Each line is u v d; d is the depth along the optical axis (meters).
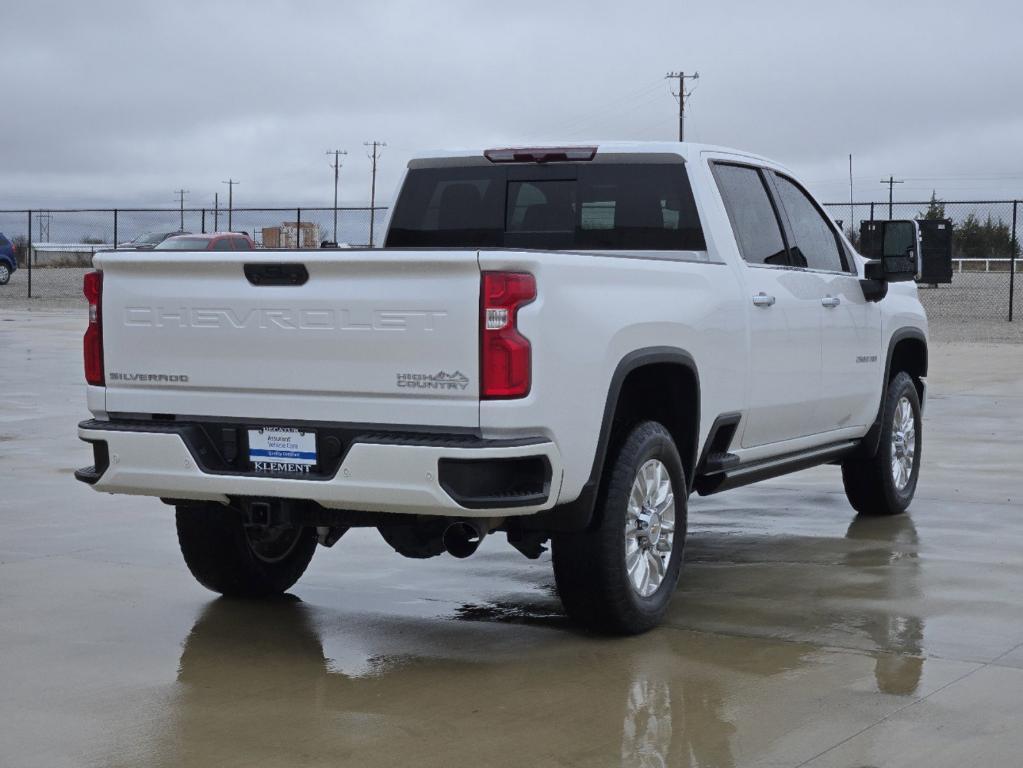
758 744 4.36
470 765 4.18
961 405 14.45
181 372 5.46
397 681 5.07
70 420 13.04
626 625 5.61
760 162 7.21
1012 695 4.86
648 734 4.46
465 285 4.94
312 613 6.12
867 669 5.19
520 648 5.53
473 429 4.96
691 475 6.19
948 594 6.40
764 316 6.68
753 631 5.76
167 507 8.69
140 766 4.18
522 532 5.55
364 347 5.08
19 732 4.49
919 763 4.19
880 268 7.86
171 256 5.41
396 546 5.61
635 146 6.76
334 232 32.59
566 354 5.12
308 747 4.35
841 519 8.41
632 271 5.64
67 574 6.85
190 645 5.58
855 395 7.77
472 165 7.23
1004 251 52.59
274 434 5.29
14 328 26.22
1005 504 8.84
